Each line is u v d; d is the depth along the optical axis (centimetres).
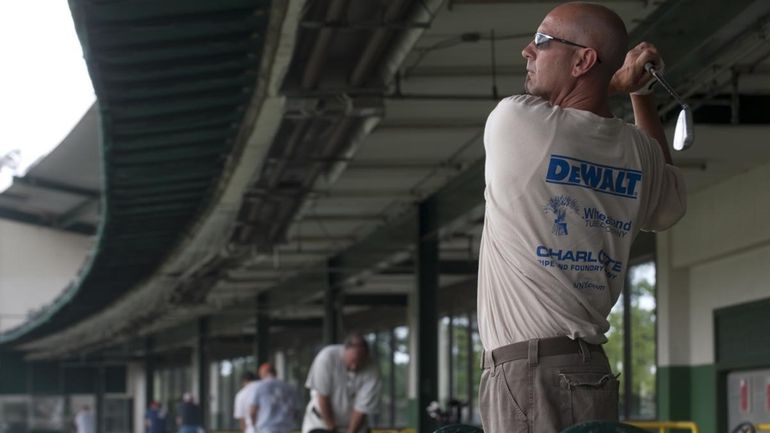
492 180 433
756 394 2052
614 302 441
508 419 426
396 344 4312
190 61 1214
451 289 3809
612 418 429
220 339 5656
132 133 1423
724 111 1465
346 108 1391
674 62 1087
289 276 3653
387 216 2602
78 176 4922
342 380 1260
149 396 5819
